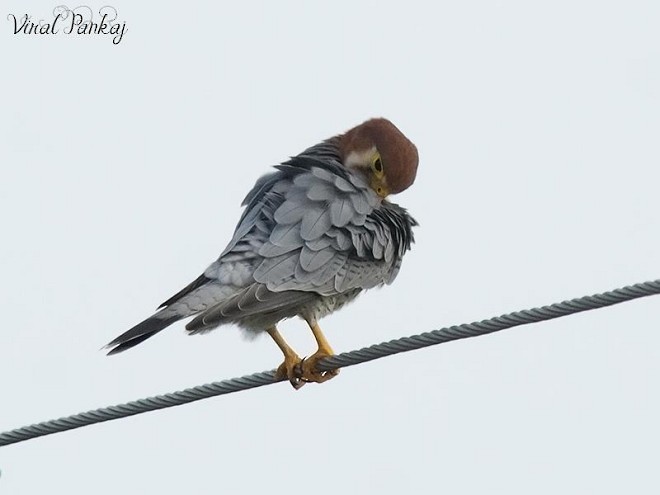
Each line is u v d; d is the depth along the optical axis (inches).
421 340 457.4
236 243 534.3
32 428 477.4
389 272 579.5
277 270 529.7
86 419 475.2
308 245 540.4
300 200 552.4
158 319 498.3
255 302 516.7
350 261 553.9
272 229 542.0
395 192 596.4
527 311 431.2
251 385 481.4
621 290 413.1
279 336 540.1
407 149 595.5
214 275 522.9
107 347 489.1
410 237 591.2
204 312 501.7
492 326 438.0
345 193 563.2
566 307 423.8
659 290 407.5
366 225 561.0
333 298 557.3
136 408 476.7
